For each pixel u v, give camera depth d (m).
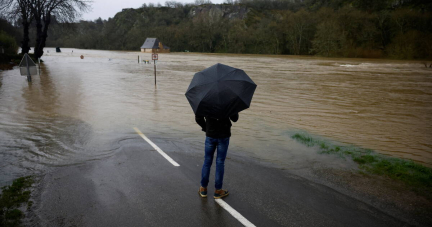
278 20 94.44
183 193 4.18
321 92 15.37
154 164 5.23
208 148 3.97
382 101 12.98
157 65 35.06
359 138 7.34
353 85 18.41
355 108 11.34
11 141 6.41
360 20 70.12
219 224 3.43
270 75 24.50
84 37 132.75
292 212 3.71
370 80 21.36
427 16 66.44
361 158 5.68
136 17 149.12
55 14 33.09
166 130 7.58
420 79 22.22
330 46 68.81
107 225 3.35
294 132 7.75
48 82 17.69
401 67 35.34
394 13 69.69
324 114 10.20
